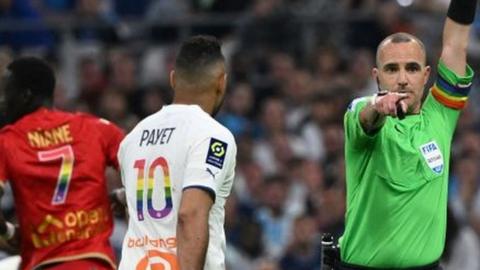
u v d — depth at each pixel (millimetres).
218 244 21875
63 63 47406
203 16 49438
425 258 22297
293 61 48812
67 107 45500
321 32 49531
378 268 22438
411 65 22547
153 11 50594
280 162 45125
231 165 21906
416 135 22562
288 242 40938
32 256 23594
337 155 45594
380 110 21125
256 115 47438
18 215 23672
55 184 23547
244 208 42844
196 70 22094
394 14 49531
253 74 48469
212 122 21984
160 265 21719
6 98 24125
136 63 48188
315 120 46688
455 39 23344
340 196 41969
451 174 45094
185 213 21297
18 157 23562
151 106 46281
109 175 38625
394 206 22297
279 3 50031
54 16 49219
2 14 47656
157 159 22016
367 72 48469
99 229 23703
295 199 43375
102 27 48500
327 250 22922
